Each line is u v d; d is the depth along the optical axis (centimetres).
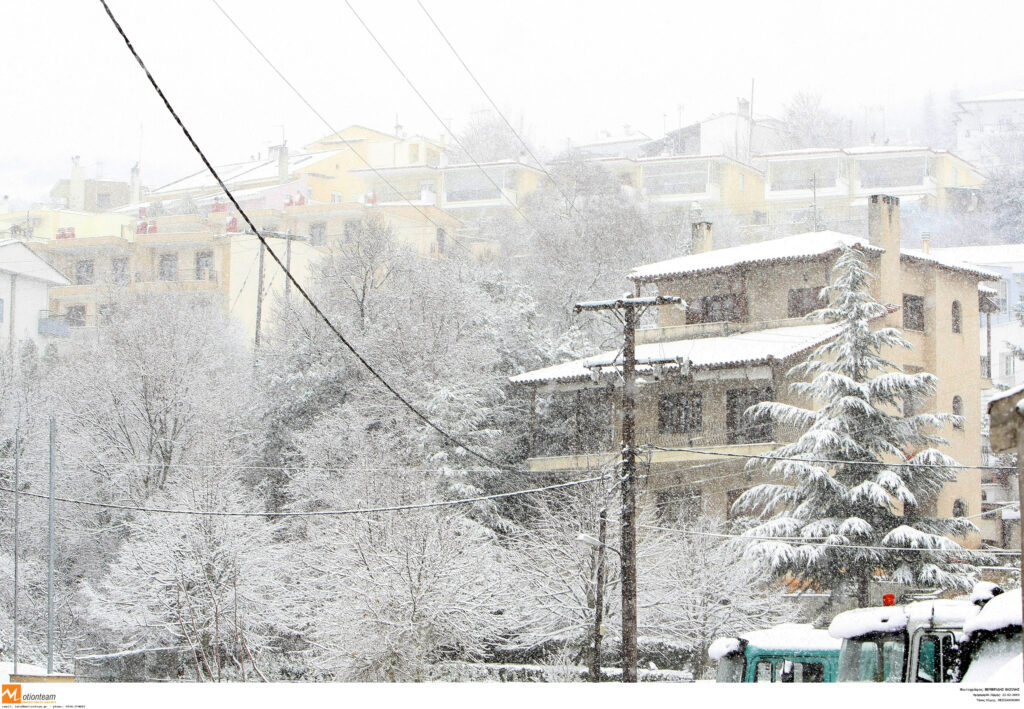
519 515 5172
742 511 4756
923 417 4178
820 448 4056
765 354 4806
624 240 8238
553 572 4088
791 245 5525
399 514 4103
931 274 5647
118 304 6525
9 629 4638
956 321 5778
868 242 5428
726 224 10262
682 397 5053
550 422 5494
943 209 11088
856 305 4291
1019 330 7450
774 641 2308
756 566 3950
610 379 5019
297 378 5603
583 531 4041
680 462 4959
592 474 4566
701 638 3978
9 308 8506
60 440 5341
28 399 5759
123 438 5369
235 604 3984
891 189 11144
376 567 3909
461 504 4816
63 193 13300
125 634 4334
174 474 5141
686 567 4075
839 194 11150
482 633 3909
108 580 4484
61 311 8994
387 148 12006
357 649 3797
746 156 12875
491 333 5744
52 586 3609
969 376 5788
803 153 11256
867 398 4144
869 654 1816
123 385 5388
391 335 5584
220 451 5306
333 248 9169
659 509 4803
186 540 4266
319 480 4934
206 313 6462
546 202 10212
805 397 4819
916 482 4103
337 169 11394
